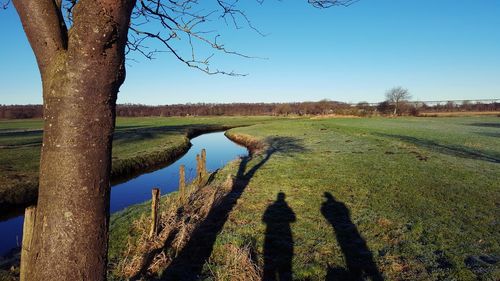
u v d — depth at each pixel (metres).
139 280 6.16
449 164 17.61
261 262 6.80
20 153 23.16
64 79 1.95
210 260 6.94
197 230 8.38
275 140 33.97
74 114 1.95
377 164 17.92
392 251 7.26
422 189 12.45
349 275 6.32
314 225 8.80
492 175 14.87
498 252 7.14
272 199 11.34
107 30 1.92
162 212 9.30
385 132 38.62
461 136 33.56
